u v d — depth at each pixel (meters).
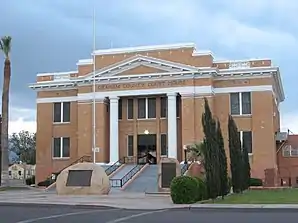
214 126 29.02
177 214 20.72
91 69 56.12
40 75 59.62
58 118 58.34
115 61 55.00
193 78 51.78
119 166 51.12
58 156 57.66
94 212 22.00
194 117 51.09
